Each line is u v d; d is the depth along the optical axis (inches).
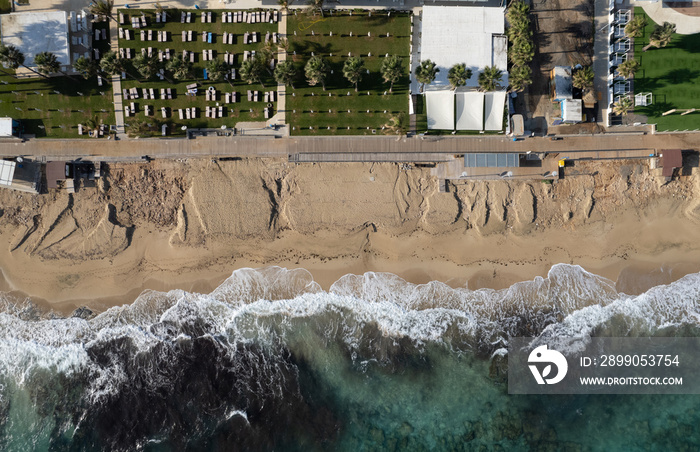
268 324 1957.4
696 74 1952.5
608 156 1969.7
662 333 1943.9
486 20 1925.4
